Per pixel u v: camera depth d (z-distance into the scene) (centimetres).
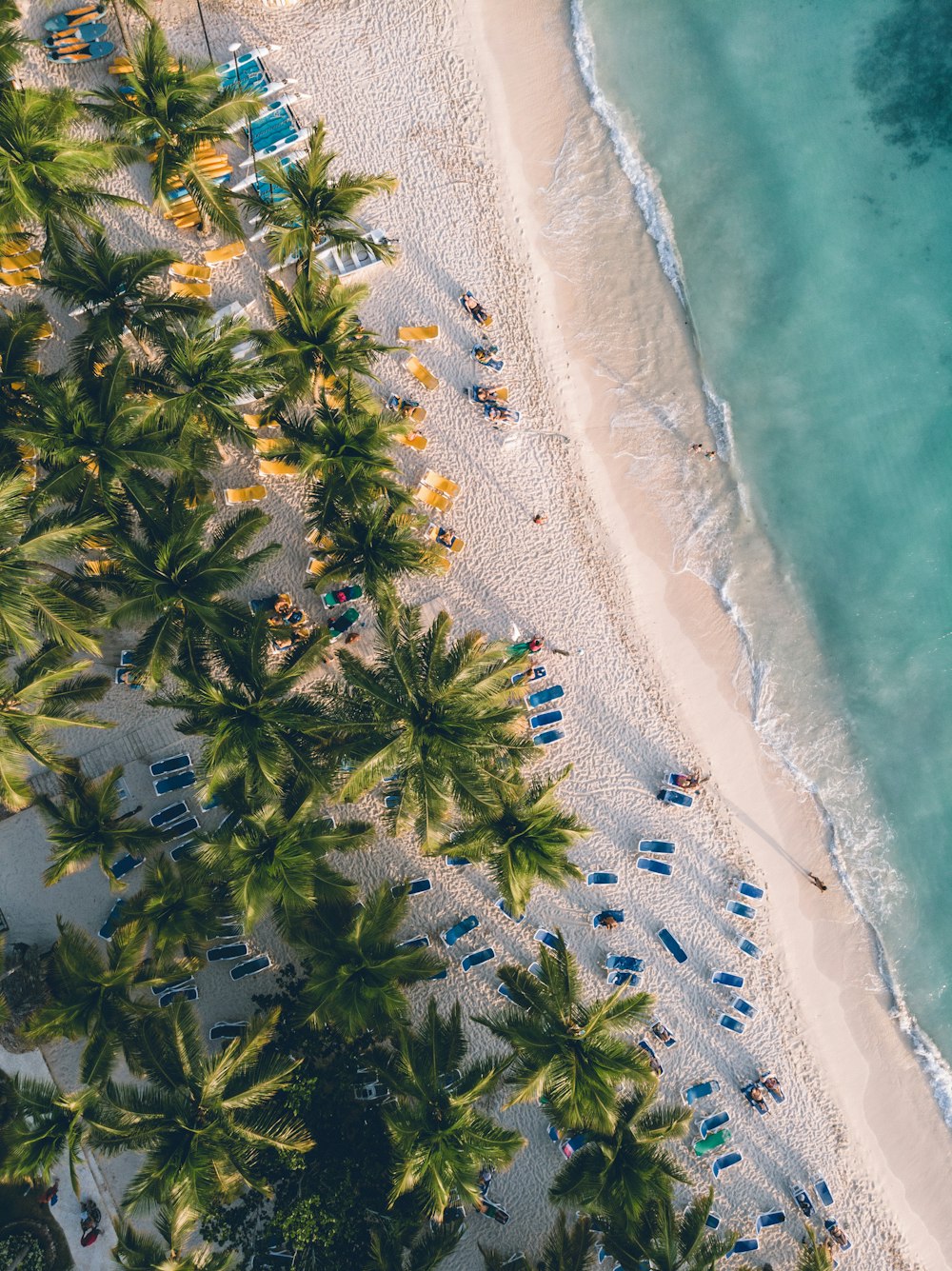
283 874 1895
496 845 1984
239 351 2439
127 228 2473
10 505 1831
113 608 2077
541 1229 2452
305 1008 2012
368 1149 2194
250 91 2119
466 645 2012
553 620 2533
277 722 1900
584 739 2531
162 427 1980
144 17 2484
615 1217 2052
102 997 1997
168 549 1917
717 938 2528
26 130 1833
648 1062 2073
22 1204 2366
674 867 2530
